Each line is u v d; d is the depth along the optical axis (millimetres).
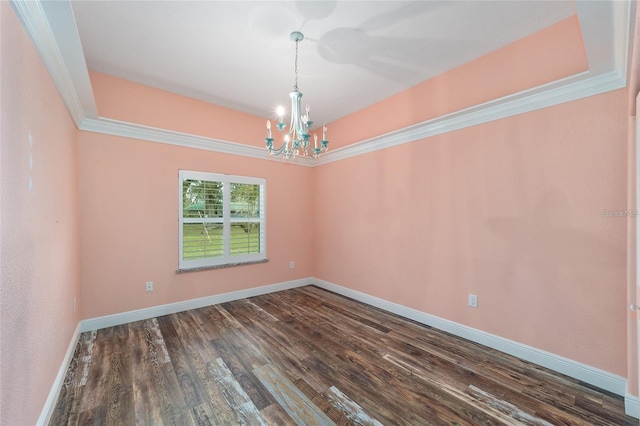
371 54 2496
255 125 3975
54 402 1670
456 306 2707
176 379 1970
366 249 3688
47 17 1360
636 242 1560
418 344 2516
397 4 1894
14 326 1153
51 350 1683
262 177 4074
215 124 3594
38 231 1474
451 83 2754
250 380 1967
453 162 2729
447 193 2777
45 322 1575
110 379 1960
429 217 2939
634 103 1620
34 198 1418
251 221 3965
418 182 3047
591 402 1732
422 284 3010
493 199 2438
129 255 2984
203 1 1854
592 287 1925
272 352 2361
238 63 2637
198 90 3197
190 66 2688
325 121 4227
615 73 1778
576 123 1986
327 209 4352
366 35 2230
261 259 4051
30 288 1345
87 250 2730
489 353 2348
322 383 1936
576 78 1903
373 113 3590
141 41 2289
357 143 3682
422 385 1912
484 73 2504
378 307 3504
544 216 2145
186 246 3391
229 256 3746
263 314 3264
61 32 1490
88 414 1620
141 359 2230
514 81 2311
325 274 4398
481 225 2518
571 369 2002
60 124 1980
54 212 1796
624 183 1801
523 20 2051
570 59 2016
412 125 2996
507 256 2348
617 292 1827
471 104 2598
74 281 2434
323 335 2699
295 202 4469
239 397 1784
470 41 2307
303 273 4582
